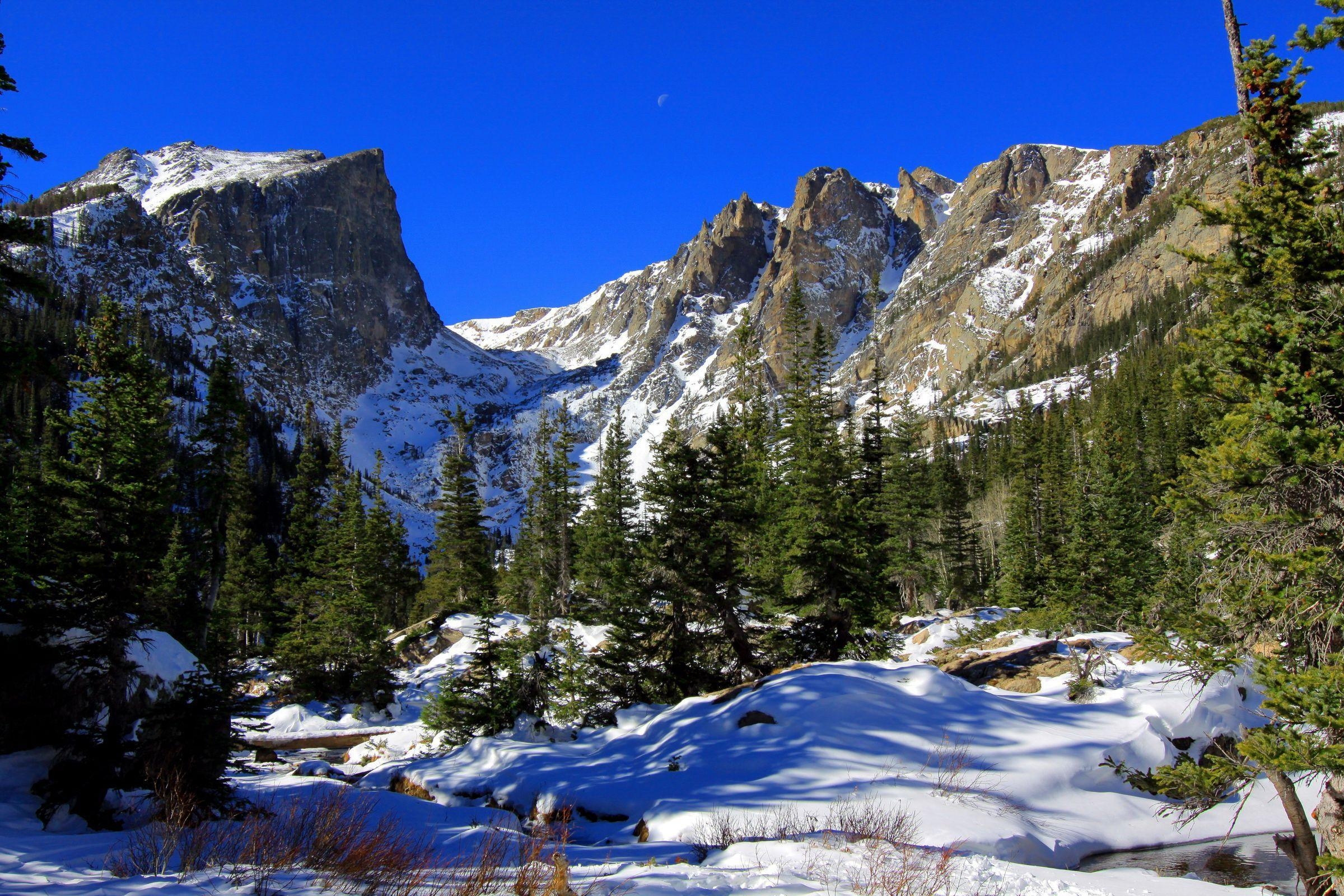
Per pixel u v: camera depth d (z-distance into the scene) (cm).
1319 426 1099
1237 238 1262
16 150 1058
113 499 1631
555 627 3969
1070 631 3084
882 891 873
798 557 2848
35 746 1382
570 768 1773
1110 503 3800
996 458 9288
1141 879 1058
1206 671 1149
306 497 6519
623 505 4688
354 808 1117
